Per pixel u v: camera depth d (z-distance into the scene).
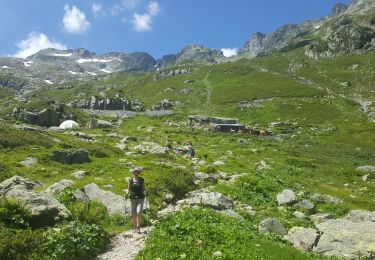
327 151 90.44
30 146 41.78
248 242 16.86
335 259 17.59
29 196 18.38
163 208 26.22
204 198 26.69
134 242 18.08
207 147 74.62
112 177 32.00
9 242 14.03
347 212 31.28
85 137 63.31
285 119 163.38
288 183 40.38
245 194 32.03
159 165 38.97
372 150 99.38
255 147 80.69
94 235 16.89
